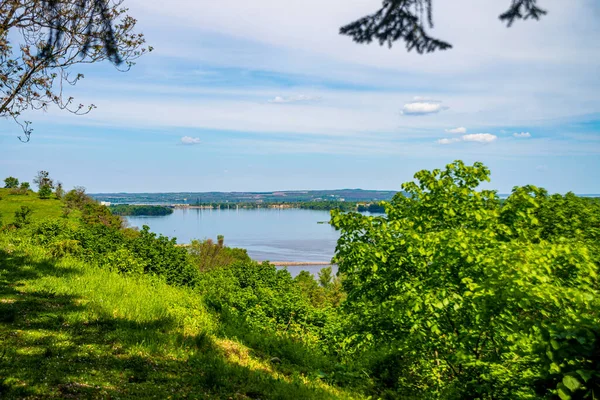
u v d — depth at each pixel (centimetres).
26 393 558
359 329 941
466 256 722
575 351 415
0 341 741
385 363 1113
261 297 1644
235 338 1173
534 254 649
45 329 851
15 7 746
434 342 821
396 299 830
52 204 7694
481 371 733
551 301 635
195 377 745
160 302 1303
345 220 916
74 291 1198
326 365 1153
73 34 766
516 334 654
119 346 832
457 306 696
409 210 979
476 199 888
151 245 1994
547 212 1212
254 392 752
